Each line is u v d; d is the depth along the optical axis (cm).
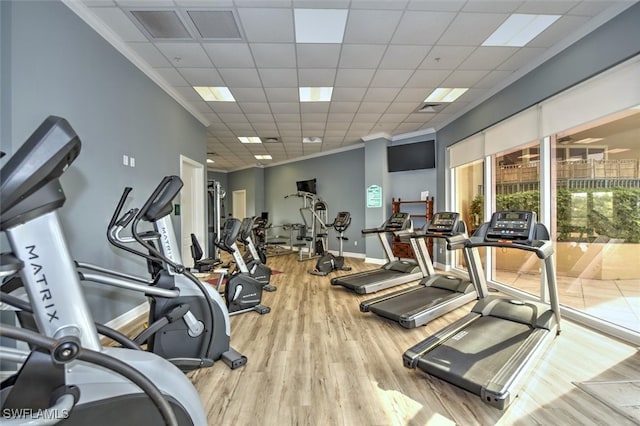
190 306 217
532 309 276
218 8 251
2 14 188
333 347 261
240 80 387
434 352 214
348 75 376
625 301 279
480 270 304
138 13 256
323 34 289
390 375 215
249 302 353
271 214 1044
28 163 78
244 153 862
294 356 244
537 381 202
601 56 264
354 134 662
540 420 166
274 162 1009
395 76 380
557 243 338
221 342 235
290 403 184
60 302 86
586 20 271
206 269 346
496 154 425
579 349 244
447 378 188
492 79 391
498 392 167
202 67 352
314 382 206
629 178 267
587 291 312
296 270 620
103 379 101
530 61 345
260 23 271
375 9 255
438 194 598
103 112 277
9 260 79
